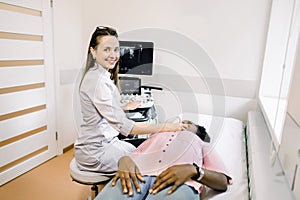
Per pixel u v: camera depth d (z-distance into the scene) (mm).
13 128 2025
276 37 2143
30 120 2186
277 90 2238
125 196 1049
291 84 1088
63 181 2105
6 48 1864
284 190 955
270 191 941
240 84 2377
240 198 1078
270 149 1352
